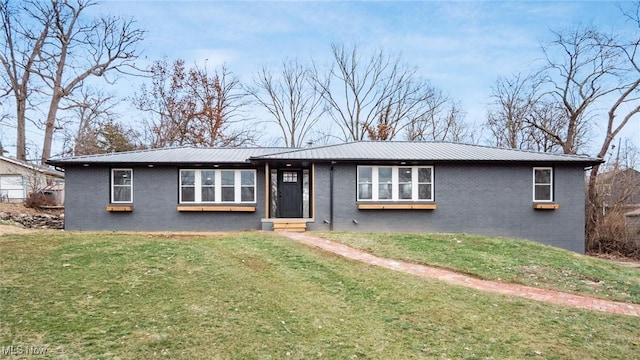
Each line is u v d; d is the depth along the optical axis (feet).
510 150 52.75
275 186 51.34
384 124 112.06
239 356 15.10
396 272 27.30
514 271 29.12
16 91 85.20
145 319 17.71
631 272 32.71
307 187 51.60
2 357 14.02
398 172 47.24
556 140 84.43
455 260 31.17
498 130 101.35
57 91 88.07
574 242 47.32
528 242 39.88
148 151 54.13
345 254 31.78
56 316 17.61
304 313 19.65
